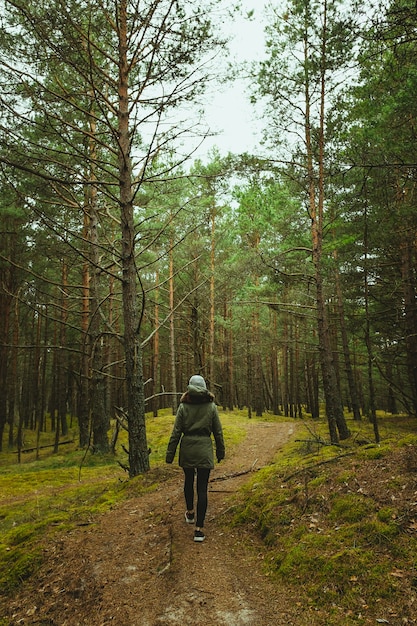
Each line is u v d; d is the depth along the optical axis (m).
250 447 11.70
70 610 3.79
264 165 10.01
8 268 16.33
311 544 3.87
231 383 29.66
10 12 6.36
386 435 10.27
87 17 7.03
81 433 15.69
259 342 25.36
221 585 3.63
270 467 6.90
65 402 27.23
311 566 3.58
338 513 4.22
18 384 29.77
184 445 4.87
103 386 13.90
